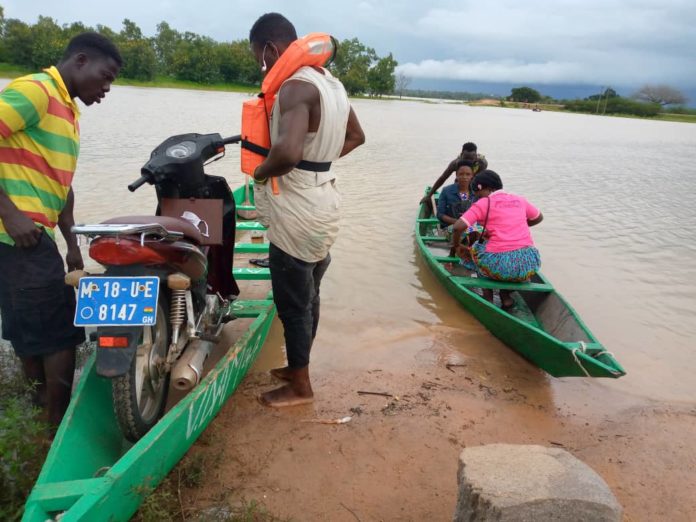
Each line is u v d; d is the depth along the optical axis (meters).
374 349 4.60
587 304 5.82
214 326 3.73
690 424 3.78
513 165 15.85
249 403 3.65
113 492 2.22
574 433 3.61
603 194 11.86
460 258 6.03
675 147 26.05
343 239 7.52
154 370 3.10
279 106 2.96
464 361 4.50
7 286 2.96
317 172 3.13
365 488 2.95
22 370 3.51
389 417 3.59
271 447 3.22
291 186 3.11
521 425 3.64
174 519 2.63
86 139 14.15
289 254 3.22
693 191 12.78
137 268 2.77
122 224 2.77
